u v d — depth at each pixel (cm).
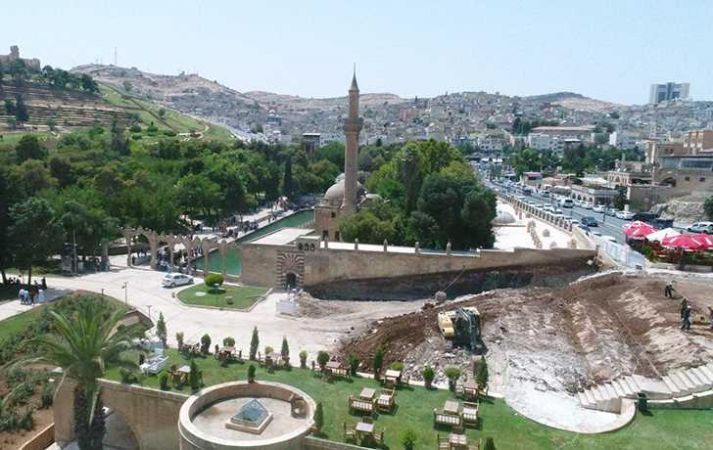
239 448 3175
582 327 5300
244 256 8175
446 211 8362
